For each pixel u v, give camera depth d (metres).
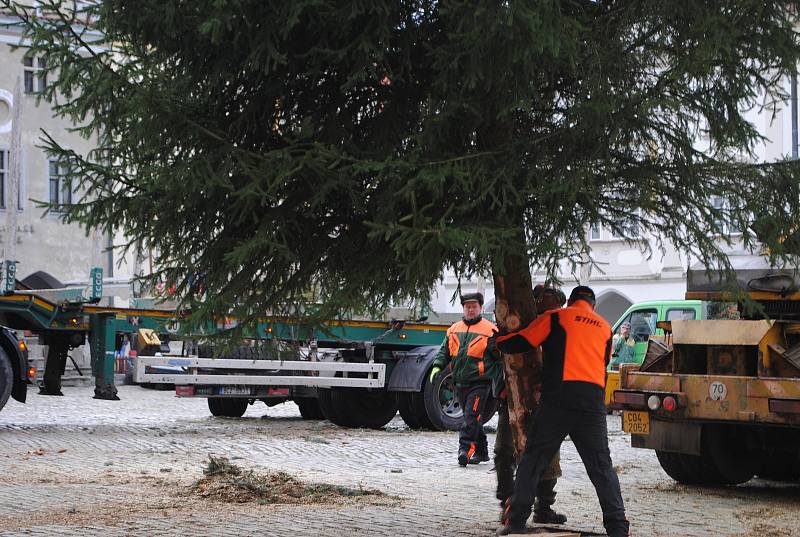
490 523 10.12
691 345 13.27
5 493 11.77
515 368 9.00
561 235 7.48
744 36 7.40
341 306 7.72
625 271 41.38
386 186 7.30
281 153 7.09
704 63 7.31
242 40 7.14
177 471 14.03
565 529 8.96
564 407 8.34
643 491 13.08
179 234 7.96
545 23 6.50
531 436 8.50
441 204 7.34
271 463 15.30
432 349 22.14
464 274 7.98
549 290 9.48
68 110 7.80
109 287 21.03
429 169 7.00
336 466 15.16
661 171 7.87
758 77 7.69
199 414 25.20
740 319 13.12
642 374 13.36
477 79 6.88
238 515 10.45
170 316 8.20
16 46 7.77
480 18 6.54
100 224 8.00
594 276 41.88
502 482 9.89
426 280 7.42
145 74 7.59
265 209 7.59
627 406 13.44
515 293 8.77
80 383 32.22
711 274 8.19
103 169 7.98
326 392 22.62
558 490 12.84
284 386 22.20
